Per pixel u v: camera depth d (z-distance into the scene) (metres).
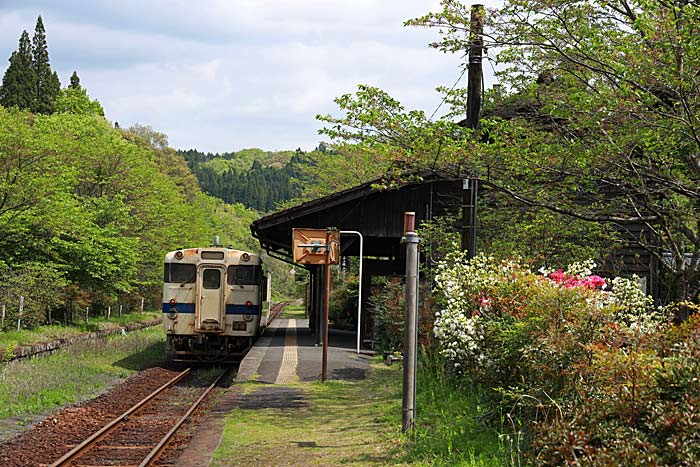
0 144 23.66
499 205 15.87
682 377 5.59
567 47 11.38
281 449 8.99
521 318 8.70
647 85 10.42
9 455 9.77
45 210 25.45
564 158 11.50
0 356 18.41
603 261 15.68
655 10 10.04
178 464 8.40
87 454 10.19
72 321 30.94
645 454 5.04
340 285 34.62
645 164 11.84
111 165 36.41
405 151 11.87
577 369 7.03
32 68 61.44
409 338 9.09
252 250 96.62
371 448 8.70
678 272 12.77
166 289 21.22
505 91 13.74
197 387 18.08
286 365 17.66
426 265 17.88
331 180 38.59
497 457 7.25
